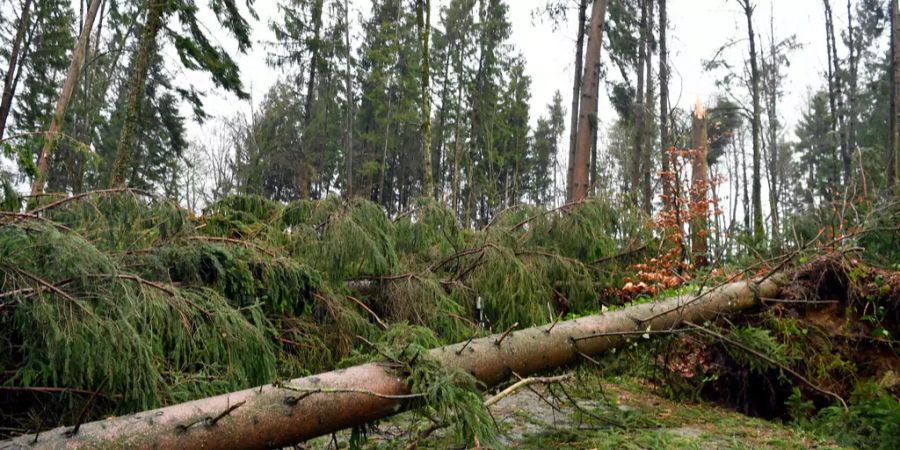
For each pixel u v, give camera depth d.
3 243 2.54
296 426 2.20
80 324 2.44
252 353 3.31
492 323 5.12
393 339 2.97
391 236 5.04
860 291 4.12
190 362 3.07
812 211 6.35
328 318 4.42
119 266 3.15
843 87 18.52
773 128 20.75
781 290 4.57
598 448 3.12
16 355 2.63
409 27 19.80
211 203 5.45
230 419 2.04
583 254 6.05
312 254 4.57
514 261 5.16
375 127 24.59
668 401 4.40
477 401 2.67
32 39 15.57
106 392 2.54
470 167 20.11
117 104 17.72
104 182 15.14
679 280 5.70
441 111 22.47
